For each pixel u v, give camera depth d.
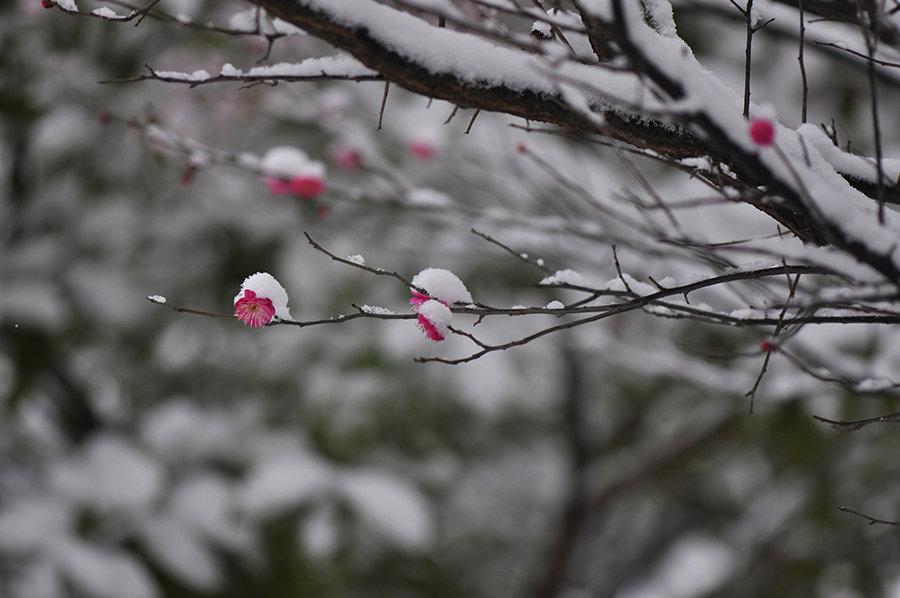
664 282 3.79
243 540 9.96
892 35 3.65
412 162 9.47
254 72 3.28
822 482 10.17
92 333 10.72
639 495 14.21
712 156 3.21
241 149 10.42
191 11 8.91
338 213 9.84
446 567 14.07
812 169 2.92
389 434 11.11
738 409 9.23
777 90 9.59
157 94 10.09
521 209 8.20
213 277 11.80
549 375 12.85
